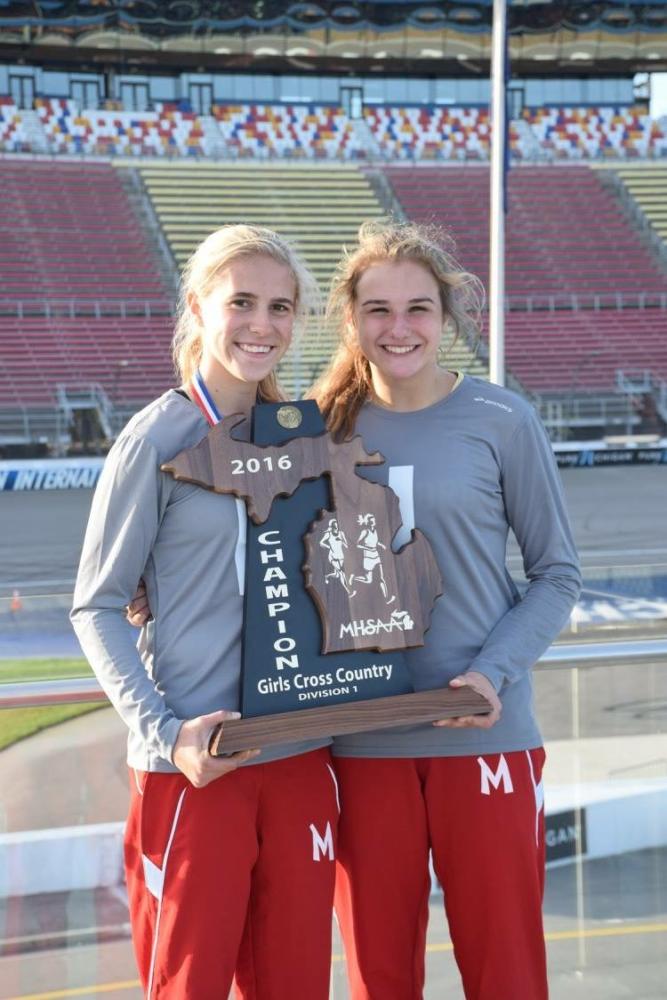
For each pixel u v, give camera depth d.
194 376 1.88
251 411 1.86
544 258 27.28
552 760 2.32
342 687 1.81
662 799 2.36
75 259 25.67
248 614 1.78
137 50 29.72
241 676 1.78
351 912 1.97
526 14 30.88
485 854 1.89
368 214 28.16
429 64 31.12
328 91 31.06
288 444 1.81
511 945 1.90
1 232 26.09
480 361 22.39
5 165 27.98
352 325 2.02
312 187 28.86
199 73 30.45
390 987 1.96
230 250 1.82
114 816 2.10
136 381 22.36
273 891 1.81
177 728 1.70
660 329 25.20
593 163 30.53
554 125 31.27
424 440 1.94
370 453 1.86
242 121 30.36
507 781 1.91
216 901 1.75
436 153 30.56
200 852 1.76
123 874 2.11
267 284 1.82
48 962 2.08
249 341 1.84
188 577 1.79
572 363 23.84
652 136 31.19
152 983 1.80
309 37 30.39
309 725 1.74
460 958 1.95
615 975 2.31
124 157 28.84
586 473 20.38
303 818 1.82
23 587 12.04
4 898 2.05
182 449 1.79
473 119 31.36
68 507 17.58
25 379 22.02
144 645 1.87
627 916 2.33
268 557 1.79
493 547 1.97
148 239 26.61
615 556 12.71
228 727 1.68
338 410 1.97
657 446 21.27
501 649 1.89
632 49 31.20
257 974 1.83
